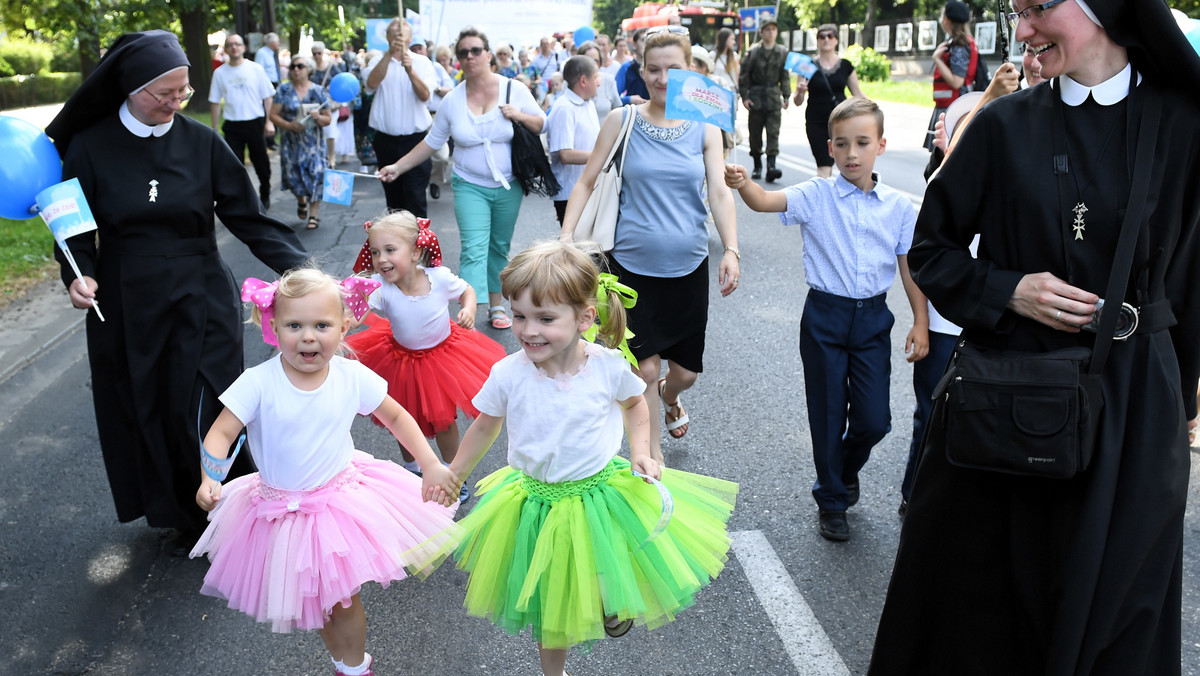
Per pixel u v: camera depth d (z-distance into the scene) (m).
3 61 40.91
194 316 3.78
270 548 2.99
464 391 4.34
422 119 8.61
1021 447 2.32
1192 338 2.46
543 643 2.73
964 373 2.43
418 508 3.21
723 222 4.23
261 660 3.33
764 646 3.36
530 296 2.69
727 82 9.95
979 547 2.59
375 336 4.50
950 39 9.79
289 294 2.95
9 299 8.10
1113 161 2.33
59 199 3.46
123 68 3.54
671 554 2.78
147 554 4.07
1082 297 2.32
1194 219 2.33
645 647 3.36
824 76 11.70
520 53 19.70
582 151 7.59
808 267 4.01
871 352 3.97
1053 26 2.29
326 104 10.81
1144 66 2.31
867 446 4.08
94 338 3.78
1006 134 2.46
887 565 3.86
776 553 3.96
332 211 12.09
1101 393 2.34
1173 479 2.34
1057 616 2.40
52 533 4.26
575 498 2.83
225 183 3.87
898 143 17.77
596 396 2.86
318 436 3.03
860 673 3.20
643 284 4.27
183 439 3.81
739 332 6.94
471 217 6.79
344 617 3.07
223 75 11.70
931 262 2.62
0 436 5.44
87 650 3.40
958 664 2.71
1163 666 2.47
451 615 3.59
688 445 5.04
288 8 25.22
